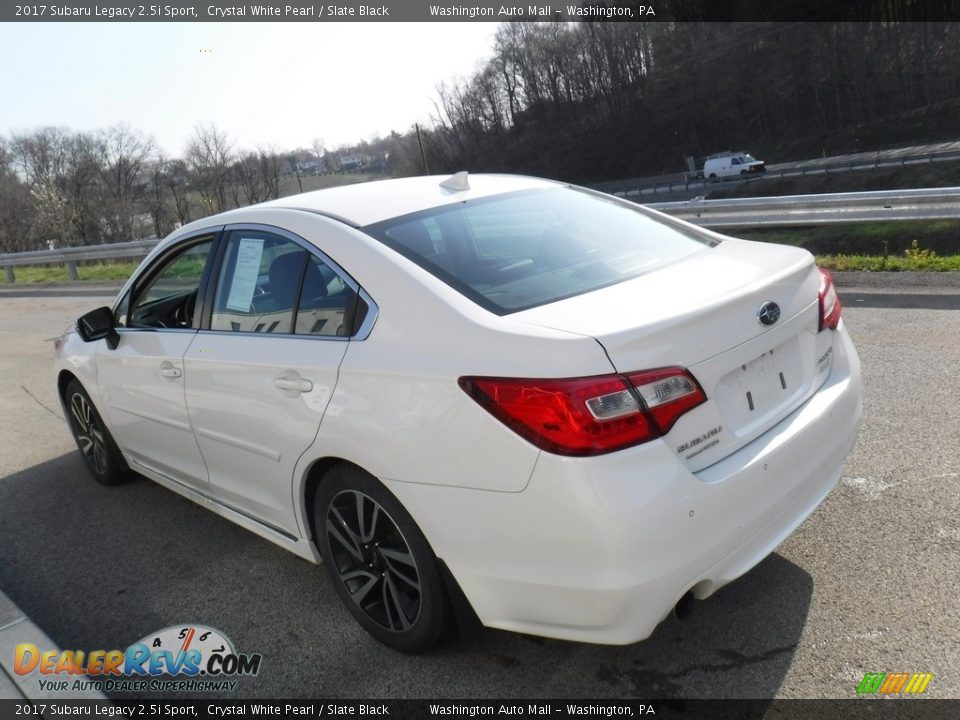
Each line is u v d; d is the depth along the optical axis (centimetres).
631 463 205
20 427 613
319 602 315
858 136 6406
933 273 752
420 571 248
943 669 234
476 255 271
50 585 354
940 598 264
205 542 380
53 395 707
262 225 315
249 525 334
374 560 270
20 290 1759
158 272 374
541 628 226
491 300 245
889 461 364
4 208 6169
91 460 467
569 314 229
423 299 247
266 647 289
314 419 263
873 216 926
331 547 283
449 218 294
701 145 7644
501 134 8906
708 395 222
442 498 230
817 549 302
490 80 8762
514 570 221
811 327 268
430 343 238
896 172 4362
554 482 207
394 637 271
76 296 1480
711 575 219
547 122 8588
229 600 324
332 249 279
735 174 5222
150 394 361
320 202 314
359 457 249
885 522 314
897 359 508
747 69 7262
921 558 287
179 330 348
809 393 264
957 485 334
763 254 289
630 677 247
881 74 6475
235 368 299
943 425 395
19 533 414
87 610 329
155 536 392
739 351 233
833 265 844
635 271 270
